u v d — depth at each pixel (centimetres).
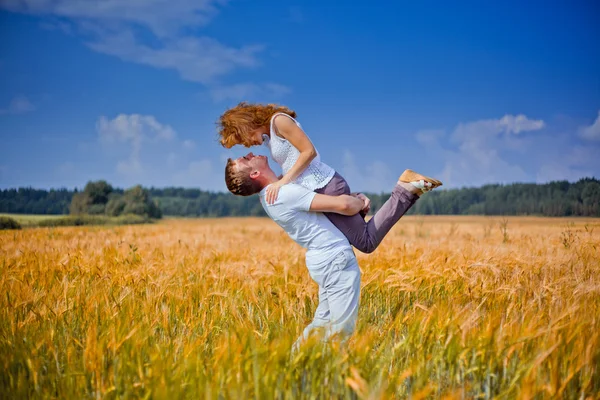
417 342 315
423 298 494
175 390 249
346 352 281
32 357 312
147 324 377
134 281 550
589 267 582
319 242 380
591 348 288
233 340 300
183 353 306
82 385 279
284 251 866
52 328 356
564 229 845
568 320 343
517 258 621
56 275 618
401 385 298
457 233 1252
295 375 269
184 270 643
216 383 259
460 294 482
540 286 463
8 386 286
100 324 389
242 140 392
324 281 382
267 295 474
